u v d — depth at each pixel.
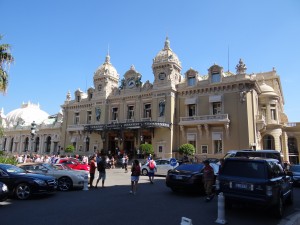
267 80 43.12
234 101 32.59
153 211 9.73
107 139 42.09
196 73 36.31
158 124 34.50
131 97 41.16
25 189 11.80
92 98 45.31
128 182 19.05
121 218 8.59
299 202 12.92
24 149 61.75
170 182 13.87
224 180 9.87
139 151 34.47
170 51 39.38
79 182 14.84
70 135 47.62
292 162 39.44
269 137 37.00
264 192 8.88
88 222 8.02
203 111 34.75
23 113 80.31
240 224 8.44
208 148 33.34
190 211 9.95
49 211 9.40
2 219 8.23
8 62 18.12
